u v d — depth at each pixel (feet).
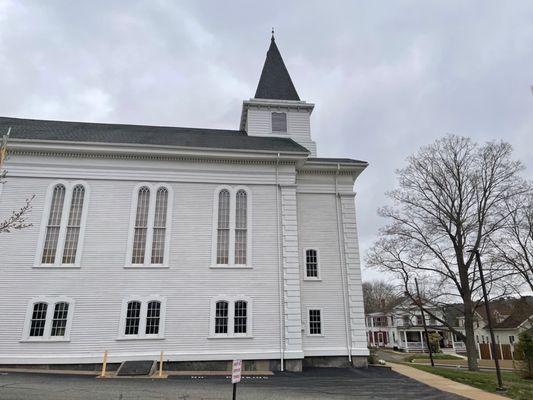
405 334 231.50
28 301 69.05
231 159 81.71
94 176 77.05
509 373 91.61
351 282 82.23
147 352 69.31
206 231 77.56
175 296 73.00
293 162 83.87
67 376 59.88
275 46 119.65
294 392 51.60
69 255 72.84
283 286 76.13
